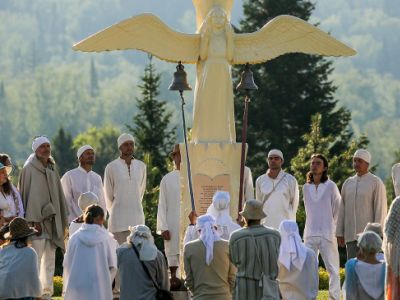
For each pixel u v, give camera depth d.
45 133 196.12
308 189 32.59
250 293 25.06
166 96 175.00
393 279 24.52
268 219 32.28
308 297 26.42
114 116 199.75
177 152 32.16
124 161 32.84
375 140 194.12
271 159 32.44
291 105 81.75
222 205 27.27
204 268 25.58
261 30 31.98
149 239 25.92
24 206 31.30
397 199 24.55
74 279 26.55
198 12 32.12
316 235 32.34
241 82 31.23
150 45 31.45
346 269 25.12
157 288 25.81
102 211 26.94
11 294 25.70
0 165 30.34
